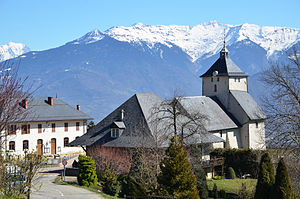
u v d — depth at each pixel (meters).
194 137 51.66
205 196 44.19
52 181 51.56
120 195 42.88
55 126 87.50
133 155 41.66
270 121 37.53
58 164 69.56
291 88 37.81
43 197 38.72
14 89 21.20
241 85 82.75
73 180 52.66
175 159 29.28
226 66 81.62
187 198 28.84
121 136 55.06
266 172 30.34
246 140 77.44
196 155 47.50
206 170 60.53
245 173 62.03
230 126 74.94
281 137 36.34
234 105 78.94
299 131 35.72
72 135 90.25
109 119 59.91
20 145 81.75
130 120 56.69
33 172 27.34
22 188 27.14
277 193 28.20
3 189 25.25
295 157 35.38
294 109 36.91
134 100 59.50
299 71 38.62
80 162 48.06
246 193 42.53
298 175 34.69
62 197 38.94
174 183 29.03
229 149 63.69
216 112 75.62
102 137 57.50
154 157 40.00
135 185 37.28
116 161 50.59
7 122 21.14
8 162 27.00
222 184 55.28
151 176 36.81
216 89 81.94
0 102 20.59
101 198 38.88
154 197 30.42
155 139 45.59
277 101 38.12
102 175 48.72
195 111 66.38
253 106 80.50
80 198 38.53
